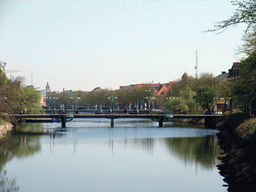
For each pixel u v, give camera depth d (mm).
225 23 19328
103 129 77250
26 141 53781
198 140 55281
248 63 27688
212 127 83438
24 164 35281
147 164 35125
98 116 84312
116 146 48406
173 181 28031
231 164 29844
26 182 28016
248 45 28875
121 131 72188
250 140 27125
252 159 25141
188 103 108188
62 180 28703
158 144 50469
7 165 34656
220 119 81812
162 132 69812
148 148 46281
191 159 37469
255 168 22922
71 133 67375
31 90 98375
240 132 36625
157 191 25359
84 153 42250
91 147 47344
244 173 24047
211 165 33625
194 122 101250
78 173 31234
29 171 32031
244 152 28281
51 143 51531
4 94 70250
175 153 41875
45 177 29766
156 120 86750
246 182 22141
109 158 38781
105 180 28703
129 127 84125
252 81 28469
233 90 42469
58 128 79812
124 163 35844
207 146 47875
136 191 25422
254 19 19297
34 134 64938
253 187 20891
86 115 84188
